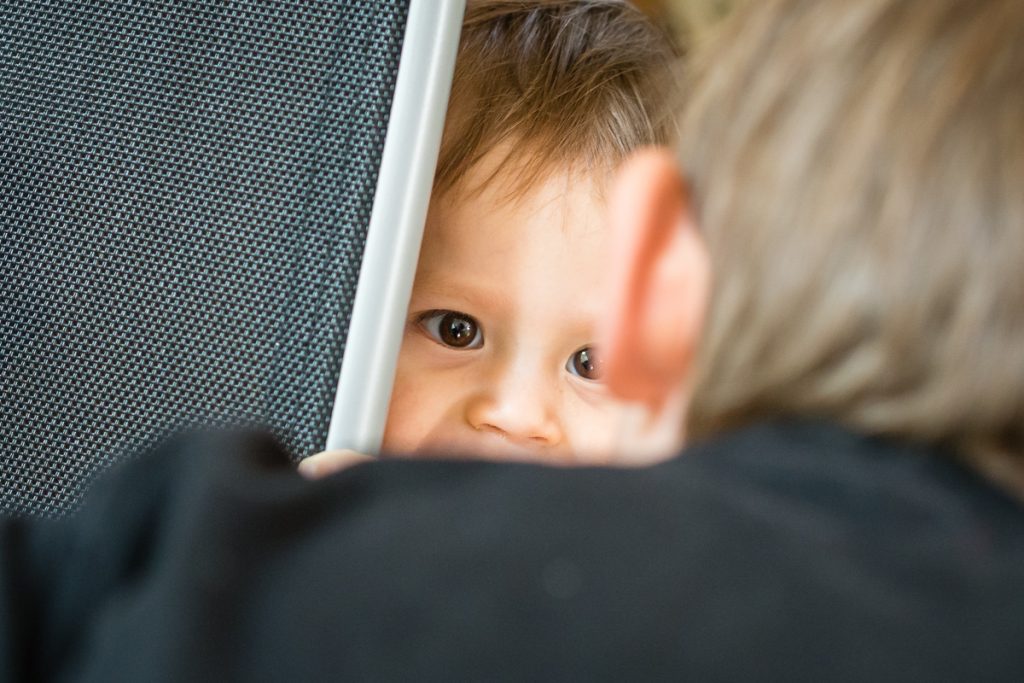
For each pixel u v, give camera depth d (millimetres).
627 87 1029
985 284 390
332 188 745
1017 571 378
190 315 755
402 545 395
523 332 1006
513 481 418
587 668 362
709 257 433
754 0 457
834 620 363
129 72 777
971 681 353
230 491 421
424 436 1016
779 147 418
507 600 375
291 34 756
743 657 359
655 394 472
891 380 396
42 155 782
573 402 1021
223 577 396
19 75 792
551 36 1054
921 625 363
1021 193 393
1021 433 398
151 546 436
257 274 751
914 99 406
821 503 398
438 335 1019
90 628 429
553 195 992
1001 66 407
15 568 455
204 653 380
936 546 383
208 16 769
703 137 447
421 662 369
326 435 738
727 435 429
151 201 767
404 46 741
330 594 387
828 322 400
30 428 770
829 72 418
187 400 752
